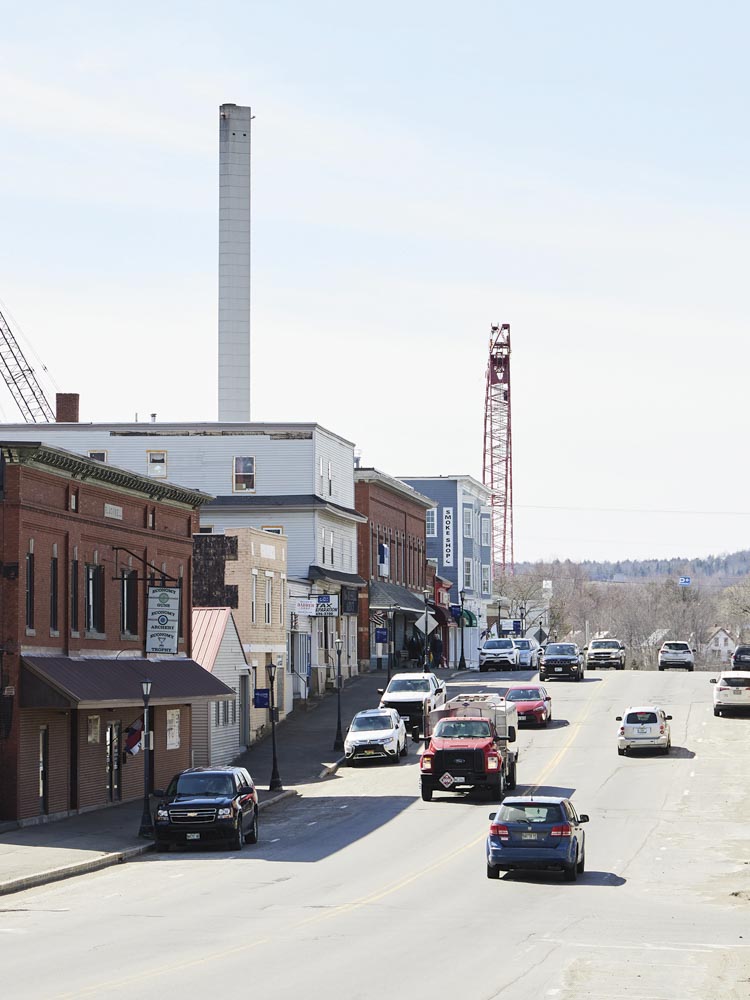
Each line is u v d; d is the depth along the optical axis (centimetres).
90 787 6769
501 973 2997
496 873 4747
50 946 3331
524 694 9831
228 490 12362
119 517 7331
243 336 16725
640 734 8362
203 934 3538
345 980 2880
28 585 6272
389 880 4688
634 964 3138
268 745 9300
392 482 14425
